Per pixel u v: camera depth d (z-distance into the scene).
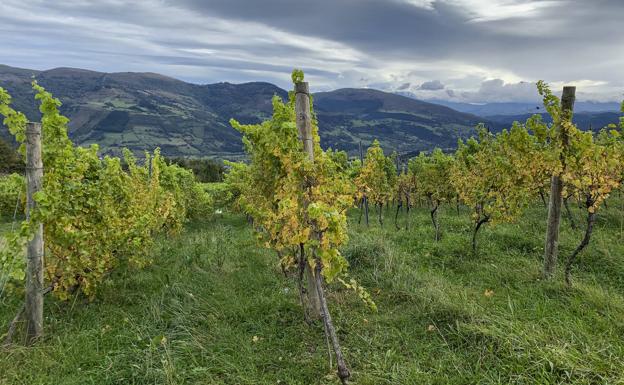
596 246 7.74
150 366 4.09
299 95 5.14
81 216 5.89
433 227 11.30
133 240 6.52
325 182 4.64
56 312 5.77
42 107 5.07
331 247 4.21
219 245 9.10
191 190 17.03
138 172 12.03
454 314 4.94
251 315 5.50
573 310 5.13
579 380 3.40
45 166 5.13
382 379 3.85
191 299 5.94
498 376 3.70
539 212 11.91
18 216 17.11
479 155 11.27
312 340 4.84
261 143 5.75
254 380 4.02
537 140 7.16
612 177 5.60
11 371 4.06
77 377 4.06
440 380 3.78
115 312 5.68
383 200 13.18
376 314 5.43
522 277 6.56
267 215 5.41
